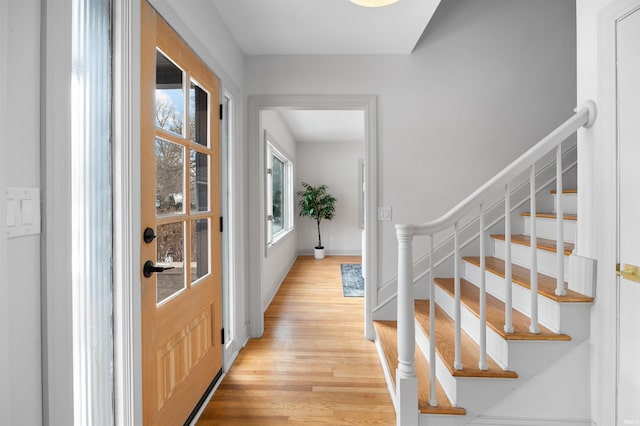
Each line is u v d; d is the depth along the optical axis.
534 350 1.53
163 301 1.43
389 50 2.60
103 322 1.13
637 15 1.34
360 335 2.79
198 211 1.83
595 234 1.51
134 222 1.20
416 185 2.66
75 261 1.05
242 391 1.96
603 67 1.47
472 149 2.65
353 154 7.12
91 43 1.08
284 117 4.99
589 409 1.53
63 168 0.86
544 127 2.63
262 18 2.14
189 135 1.66
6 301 0.72
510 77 2.63
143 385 1.25
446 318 2.17
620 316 1.42
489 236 2.61
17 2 0.75
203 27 1.83
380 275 2.68
